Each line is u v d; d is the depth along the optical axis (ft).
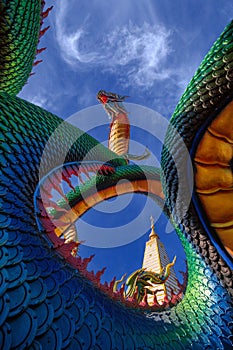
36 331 9.02
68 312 10.70
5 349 7.99
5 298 8.98
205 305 18.74
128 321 13.50
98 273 15.60
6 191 13.12
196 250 21.12
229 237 20.57
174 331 15.79
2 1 23.18
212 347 15.93
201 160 20.48
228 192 20.62
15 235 11.51
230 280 19.57
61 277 11.92
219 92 18.71
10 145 15.76
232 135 19.61
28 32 26.20
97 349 10.51
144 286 28.14
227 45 17.94
